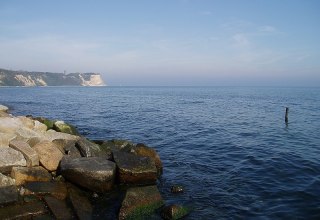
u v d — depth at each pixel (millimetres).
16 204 9102
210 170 14695
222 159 16922
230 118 37062
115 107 52844
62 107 51375
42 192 9875
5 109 31766
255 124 31719
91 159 11969
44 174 11188
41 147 12336
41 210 8930
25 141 13586
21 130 14828
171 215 9297
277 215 9734
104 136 24188
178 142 21969
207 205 10516
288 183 12711
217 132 26516
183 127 29438
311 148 19859
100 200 10562
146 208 9641
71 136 16281
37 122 18172
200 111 46375
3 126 14562
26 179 10555
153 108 51531
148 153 14469
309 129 28234
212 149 19578
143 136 24422
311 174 13969
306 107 53531
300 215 9727
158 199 10086
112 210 9859
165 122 33062
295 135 24984
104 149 15062
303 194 11422
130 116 38562
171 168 15031
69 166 11172
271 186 12352
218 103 65625
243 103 65438
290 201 10812
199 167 15227
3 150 11727
